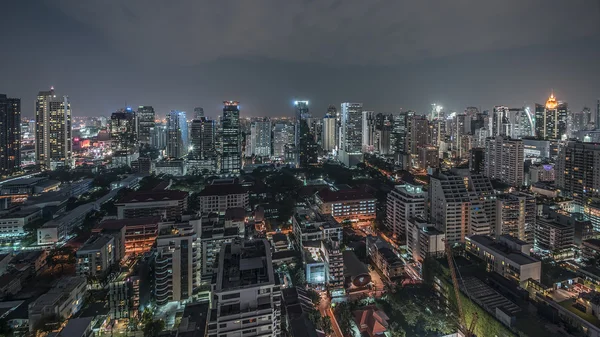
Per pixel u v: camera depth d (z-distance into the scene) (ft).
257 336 311.88
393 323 424.87
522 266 456.45
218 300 310.45
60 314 461.37
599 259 593.42
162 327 447.83
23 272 591.37
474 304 412.77
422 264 555.28
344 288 548.31
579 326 372.38
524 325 361.51
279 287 349.20
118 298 483.92
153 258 551.59
